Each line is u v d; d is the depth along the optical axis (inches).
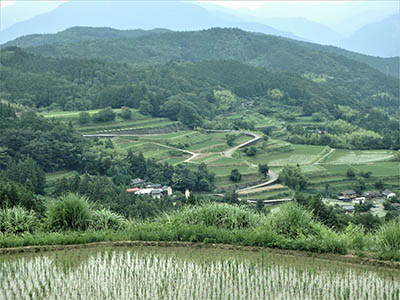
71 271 486.0
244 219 657.6
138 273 480.1
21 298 420.5
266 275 470.6
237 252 545.6
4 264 507.8
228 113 7450.8
